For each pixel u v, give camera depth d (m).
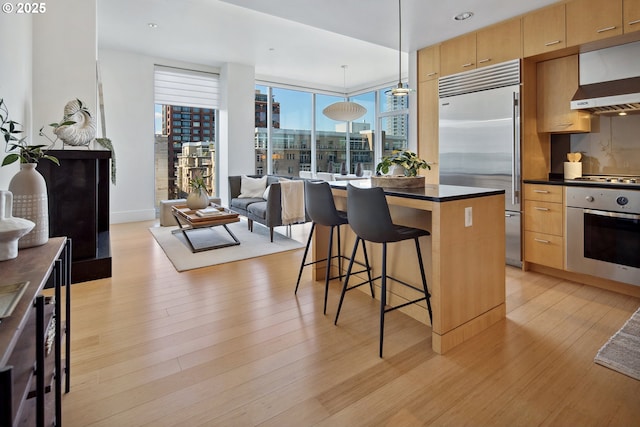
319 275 3.19
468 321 2.15
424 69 4.36
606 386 1.68
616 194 2.76
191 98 6.64
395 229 2.05
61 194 3.01
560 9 3.09
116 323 2.33
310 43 5.47
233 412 1.52
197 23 4.69
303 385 1.70
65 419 1.46
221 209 4.59
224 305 2.64
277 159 7.83
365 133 8.34
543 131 3.49
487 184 3.67
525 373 1.79
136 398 1.60
